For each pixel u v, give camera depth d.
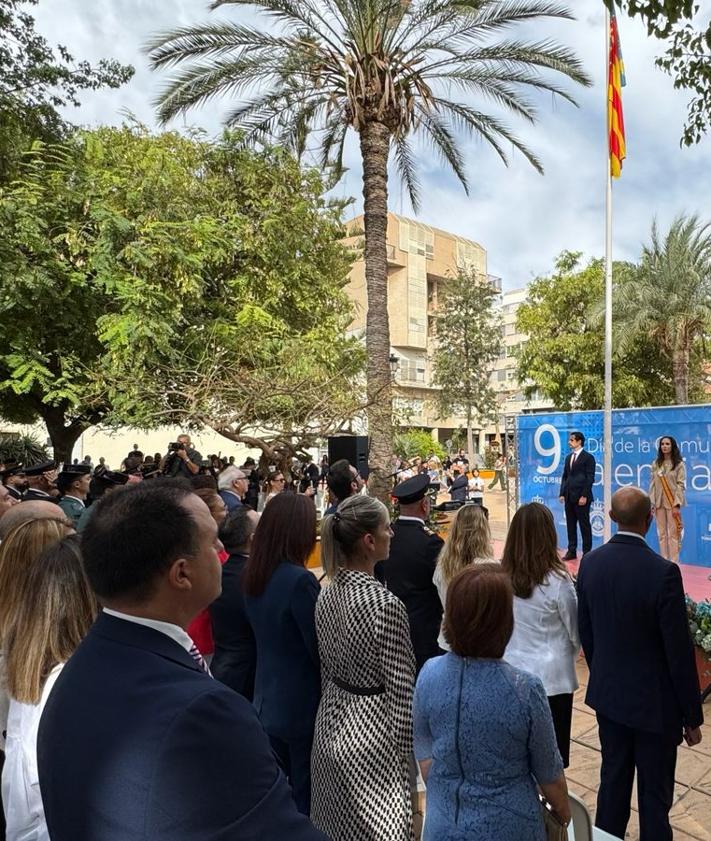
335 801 2.35
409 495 3.94
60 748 1.07
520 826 1.81
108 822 0.97
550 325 25.39
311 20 11.73
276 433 11.46
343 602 2.47
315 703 2.83
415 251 52.09
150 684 1.08
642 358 23.25
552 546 3.21
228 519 3.57
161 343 12.12
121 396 12.00
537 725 1.86
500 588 1.94
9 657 1.92
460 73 12.28
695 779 3.86
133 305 12.30
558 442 11.58
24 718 1.82
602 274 24.27
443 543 3.91
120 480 7.54
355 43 11.72
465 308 41.03
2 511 4.66
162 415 12.64
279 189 16.69
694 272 20.66
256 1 11.45
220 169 17.03
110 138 17.06
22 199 12.25
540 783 1.90
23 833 1.76
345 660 2.42
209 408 11.11
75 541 2.08
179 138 17.61
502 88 12.55
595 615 3.00
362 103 11.79
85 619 1.93
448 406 41.56
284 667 2.85
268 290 16.62
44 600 1.91
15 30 11.94
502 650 1.95
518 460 12.26
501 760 1.84
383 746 2.33
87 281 13.29
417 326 51.66
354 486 5.96
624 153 9.35
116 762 0.99
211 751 1.00
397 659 2.39
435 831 1.88
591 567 3.06
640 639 2.85
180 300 14.04
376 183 11.90
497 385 60.75
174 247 13.45
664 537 9.38
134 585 1.20
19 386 12.04
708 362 26.41
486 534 3.65
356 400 11.77
